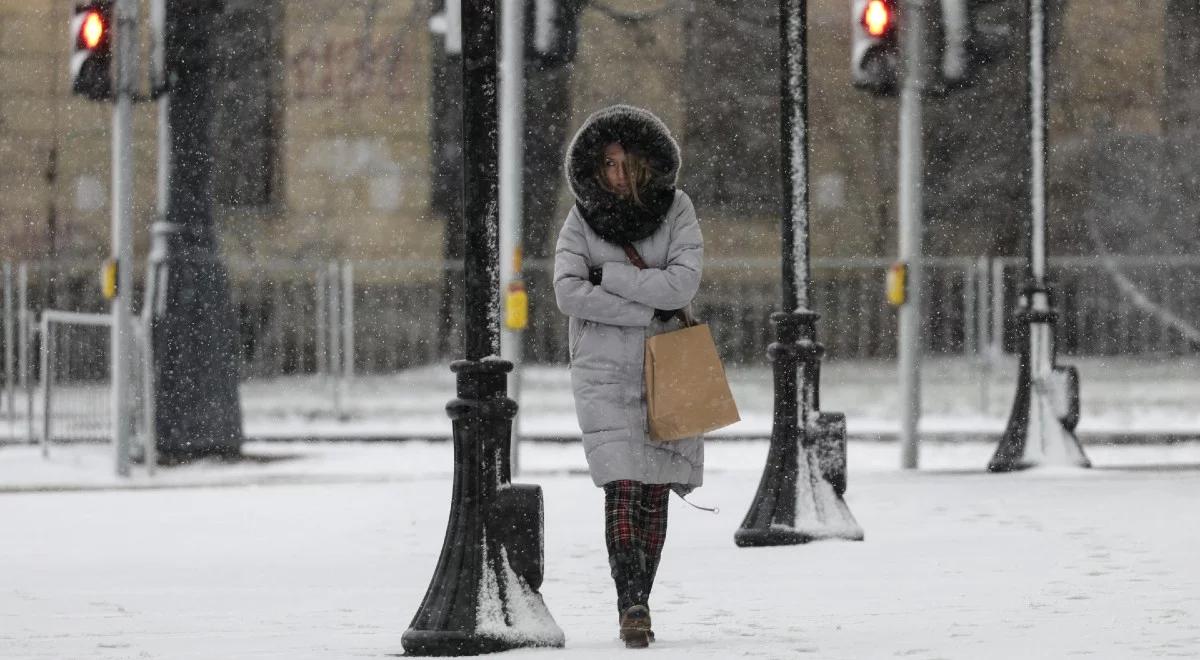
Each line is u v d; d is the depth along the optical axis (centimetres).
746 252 10081
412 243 9919
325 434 6850
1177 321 7700
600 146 2359
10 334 7325
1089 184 10469
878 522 3816
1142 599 2670
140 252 9600
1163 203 10444
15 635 2439
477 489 2288
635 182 2356
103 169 10019
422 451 6288
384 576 3108
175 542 3641
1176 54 10481
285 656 2230
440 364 7638
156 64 5850
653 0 10075
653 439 2331
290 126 9888
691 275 2334
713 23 10106
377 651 2269
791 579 2964
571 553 3397
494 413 2297
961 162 10469
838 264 7700
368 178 9912
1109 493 4459
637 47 10088
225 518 4094
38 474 5397
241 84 9750
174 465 5722
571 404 7619
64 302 7731
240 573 3153
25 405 7262
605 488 2350
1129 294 7712
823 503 3500
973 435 6838
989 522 3803
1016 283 7419
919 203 5381
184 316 5809
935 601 2675
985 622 2450
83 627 2517
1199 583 2850
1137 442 6675
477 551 2270
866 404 7688
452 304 7638
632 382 2347
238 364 5947
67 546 3578
